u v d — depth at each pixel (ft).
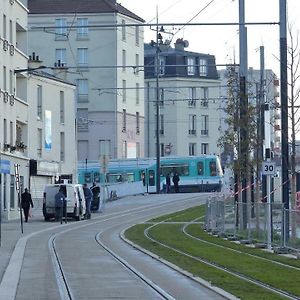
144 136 447.83
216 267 103.96
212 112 477.77
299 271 98.58
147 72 466.70
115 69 405.39
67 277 93.86
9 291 81.05
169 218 233.96
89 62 406.21
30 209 256.93
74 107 321.93
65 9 403.13
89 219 236.22
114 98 406.82
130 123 423.23
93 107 408.26
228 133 183.93
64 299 75.46
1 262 112.78
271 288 82.17
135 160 359.25
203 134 476.13
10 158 246.47
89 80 407.64
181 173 355.77
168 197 320.50
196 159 356.18
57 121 308.19
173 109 467.52
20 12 267.18
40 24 403.13
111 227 199.52
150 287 84.28
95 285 86.28
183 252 128.06
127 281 89.86
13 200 250.78
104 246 141.18
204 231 184.75
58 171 305.94
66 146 316.19
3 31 241.35
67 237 164.35
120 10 407.44
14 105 256.32
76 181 323.37
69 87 318.04
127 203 306.96
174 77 463.83
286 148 135.85
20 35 274.57
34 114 286.05
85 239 158.81
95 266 106.73
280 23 135.33
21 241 152.56
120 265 108.06
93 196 265.13
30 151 281.74
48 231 184.65
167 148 465.06
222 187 328.29
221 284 85.35
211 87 445.37
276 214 130.11
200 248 136.26
